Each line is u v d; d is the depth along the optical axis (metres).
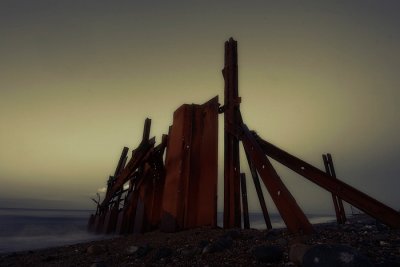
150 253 5.53
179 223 8.32
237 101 8.05
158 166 12.09
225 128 8.31
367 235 4.49
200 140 9.30
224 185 7.84
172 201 8.83
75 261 6.08
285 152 6.88
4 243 15.48
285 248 4.11
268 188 6.05
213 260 4.07
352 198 5.53
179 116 9.93
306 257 2.78
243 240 5.29
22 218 49.47
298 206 5.34
